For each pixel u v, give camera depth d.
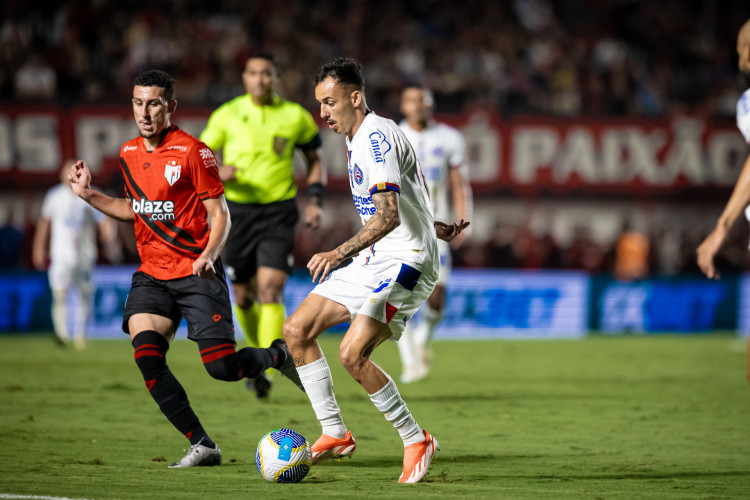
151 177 18.78
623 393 35.03
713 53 88.38
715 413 29.86
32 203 61.06
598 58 84.38
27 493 15.60
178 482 16.97
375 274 17.92
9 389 32.78
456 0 85.50
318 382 18.70
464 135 68.00
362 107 17.80
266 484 16.91
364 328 17.53
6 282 58.38
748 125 17.27
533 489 16.84
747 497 16.38
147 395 31.80
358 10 82.25
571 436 24.59
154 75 18.75
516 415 28.56
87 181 19.42
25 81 68.00
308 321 18.20
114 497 15.28
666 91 83.50
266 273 28.45
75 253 49.06
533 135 69.00
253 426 25.27
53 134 60.69
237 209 28.77
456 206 37.62
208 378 37.78
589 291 69.19
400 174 17.55
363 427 25.61
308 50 77.31
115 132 61.50
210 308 18.98
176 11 76.88
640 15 88.62
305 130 29.31
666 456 21.47
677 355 52.69
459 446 22.62
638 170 70.75
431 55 80.62
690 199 71.81
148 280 19.31
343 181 66.81
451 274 65.25
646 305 70.69
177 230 18.94
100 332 58.88
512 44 83.12
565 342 61.34
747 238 75.50
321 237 66.62
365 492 16.16
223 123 28.95
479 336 65.88
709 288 72.19
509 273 66.88
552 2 87.75
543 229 71.31
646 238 73.00
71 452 20.62
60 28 72.38
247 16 78.56
